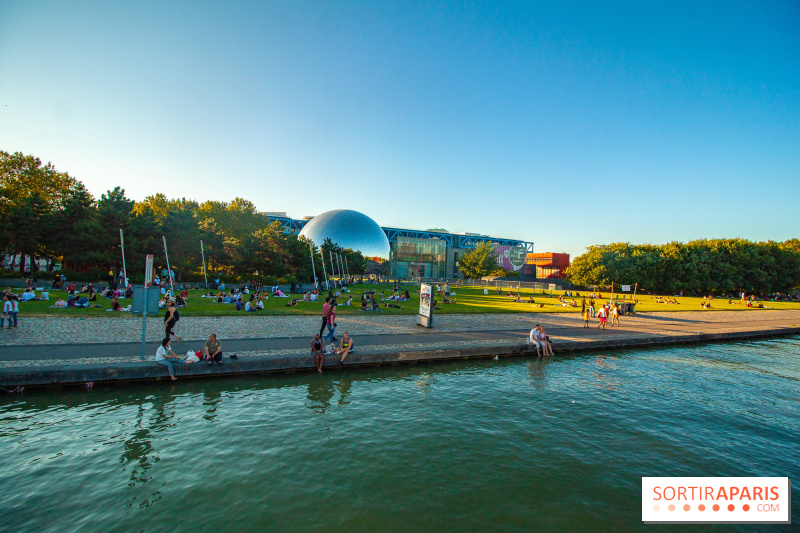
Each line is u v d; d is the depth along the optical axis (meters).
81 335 16.31
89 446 8.45
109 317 21.02
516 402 12.16
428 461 8.20
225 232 61.09
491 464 8.18
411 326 23.34
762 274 76.25
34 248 44.56
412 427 9.94
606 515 6.63
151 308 17.55
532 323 27.25
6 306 16.94
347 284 64.44
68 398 11.20
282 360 14.32
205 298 33.41
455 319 27.72
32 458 7.88
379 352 15.96
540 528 6.21
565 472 8.01
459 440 9.27
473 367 16.47
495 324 25.97
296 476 7.46
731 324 31.81
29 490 6.80
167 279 44.19
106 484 7.03
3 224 42.84
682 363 18.89
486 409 11.45
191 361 13.11
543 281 100.75
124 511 6.30
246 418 10.18
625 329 26.47
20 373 11.33
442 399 12.21
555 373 15.97
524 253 114.56
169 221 48.81
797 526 6.63
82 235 41.12
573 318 31.52
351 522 6.18
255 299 29.64
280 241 57.72
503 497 7.02
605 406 12.12
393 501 6.77
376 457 8.28
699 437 10.08
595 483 7.64
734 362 19.58
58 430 9.20
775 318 38.50
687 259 76.38
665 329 27.20
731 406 12.61
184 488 6.98
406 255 129.88
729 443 9.80
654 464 8.55
